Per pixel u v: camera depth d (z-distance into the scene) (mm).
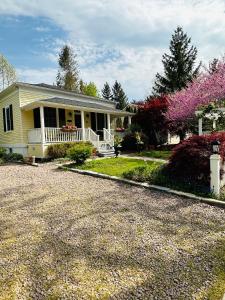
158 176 6438
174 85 27234
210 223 3934
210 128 12031
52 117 14281
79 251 3111
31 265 2805
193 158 5855
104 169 8516
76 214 4449
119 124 22312
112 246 3223
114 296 2250
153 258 2908
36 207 4895
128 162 10109
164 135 18297
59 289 2367
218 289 2311
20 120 13359
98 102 18656
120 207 4773
